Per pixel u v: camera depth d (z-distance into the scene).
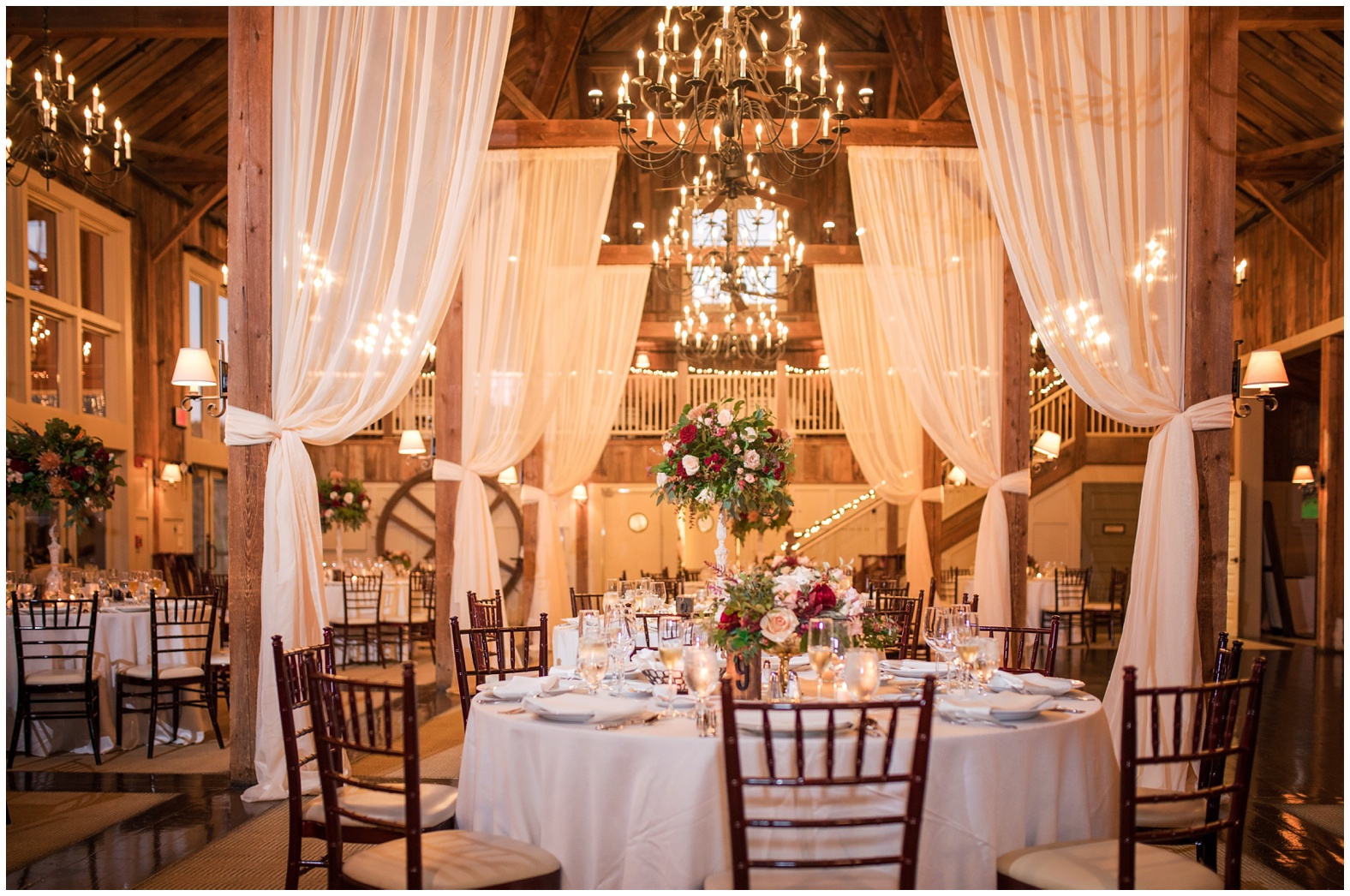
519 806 2.90
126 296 10.43
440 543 7.74
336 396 5.12
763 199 9.46
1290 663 9.55
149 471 10.77
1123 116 5.09
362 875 2.66
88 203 9.84
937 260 7.54
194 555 12.17
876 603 5.57
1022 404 7.38
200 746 5.98
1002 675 3.41
